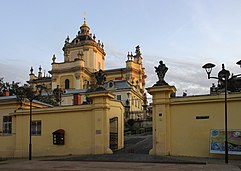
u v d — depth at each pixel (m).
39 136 27.72
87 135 25.58
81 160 21.75
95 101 25.41
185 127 22.17
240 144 19.75
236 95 20.91
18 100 34.78
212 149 20.58
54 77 85.19
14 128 29.42
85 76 84.25
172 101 22.66
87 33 92.75
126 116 59.88
